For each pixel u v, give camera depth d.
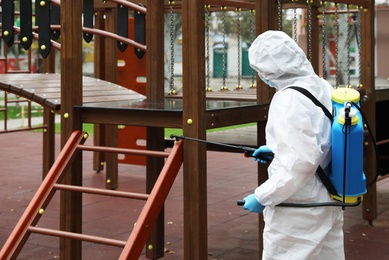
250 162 11.75
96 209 7.89
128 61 10.33
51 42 5.70
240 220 7.33
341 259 3.87
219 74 28.83
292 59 3.77
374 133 7.15
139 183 9.77
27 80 6.36
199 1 4.55
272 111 3.66
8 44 5.90
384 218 7.43
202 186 4.63
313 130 3.53
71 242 5.15
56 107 5.31
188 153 4.62
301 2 6.68
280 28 5.59
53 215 7.60
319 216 3.68
